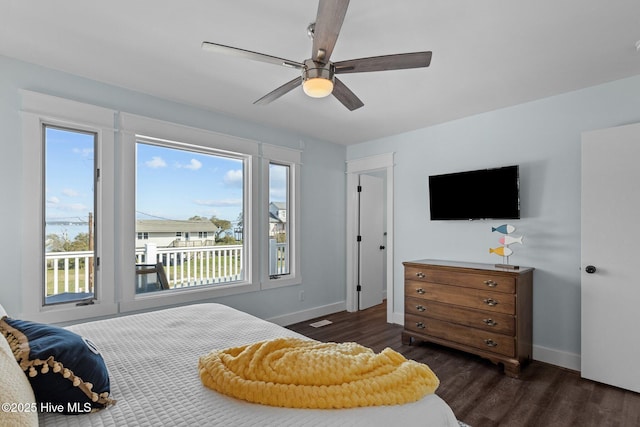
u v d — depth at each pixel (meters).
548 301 2.86
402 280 3.98
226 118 3.40
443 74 2.46
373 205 4.98
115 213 2.69
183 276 3.42
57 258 2.49
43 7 1.72
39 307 2.33
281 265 4.07
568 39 2.00
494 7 1.70
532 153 2.99
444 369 2.71
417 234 3.86
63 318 2.41
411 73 2.45
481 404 2.19
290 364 1.08
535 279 2.94
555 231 2.85
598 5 1.68
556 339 2.81
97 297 2.61
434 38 1.98
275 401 0.98
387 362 1.15
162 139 2.96
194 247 3.49
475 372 2.66
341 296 4.62
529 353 2.83
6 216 2.22
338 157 4.61
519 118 3.07
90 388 0.95
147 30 1.94
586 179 2.56
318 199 4.33
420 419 0.96
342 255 4.65
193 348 1.45
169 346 1.47
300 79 1.86
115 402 1.00
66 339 1.02
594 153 2.53
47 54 2.21
